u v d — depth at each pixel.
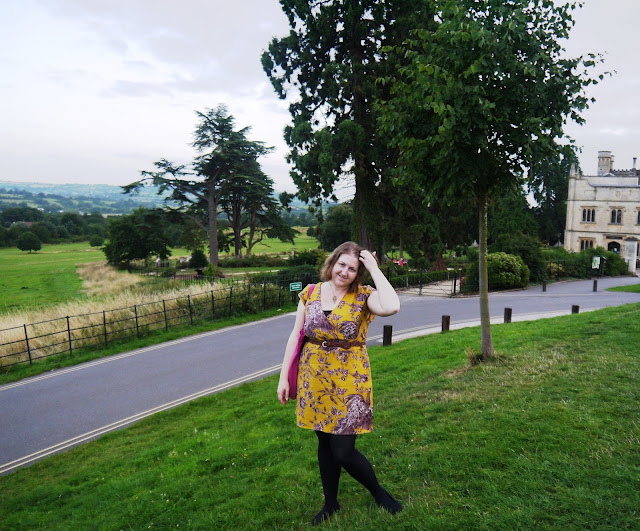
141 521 4.46
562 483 3.28
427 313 20.27
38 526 5.33
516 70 6.91
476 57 6.83
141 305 19.91
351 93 31.45
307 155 30.19
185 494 4.89
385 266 33.09
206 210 55.22
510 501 3.09
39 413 10.95
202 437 7.39
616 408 4.72
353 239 34.34
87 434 9.62
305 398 2.99
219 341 17.34
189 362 14.59
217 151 48.38
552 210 65.12
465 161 7.23
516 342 9.80
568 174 63.41
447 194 7.84
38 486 6.96
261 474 4.86
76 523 4.96
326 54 33.22
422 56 7.21
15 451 9.03
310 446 5.46
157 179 49.78
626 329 9.32
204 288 23.55
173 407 10.63
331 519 3.24
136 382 12.87
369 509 3.29
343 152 32.09
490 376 6.98
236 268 54.88
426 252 36.66
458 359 9.17
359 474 3.04
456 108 6.65
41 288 45.09
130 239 55.47
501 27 6.82
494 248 34.97
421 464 3.93
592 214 57.41
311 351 2.98
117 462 7.23
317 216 33.75
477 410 5.26
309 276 27.11
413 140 7.39
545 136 7.14
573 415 4.60
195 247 62.72
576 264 37.72
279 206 57.06
